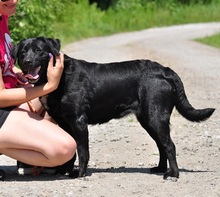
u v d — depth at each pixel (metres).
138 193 7.72
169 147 8.39
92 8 51.22
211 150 10.30
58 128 8.30
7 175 8.79
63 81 8.32
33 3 21.28
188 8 64.50
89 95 8.41
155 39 41.34
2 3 8.46
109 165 9.33
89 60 25.81
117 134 11.61
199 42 38.31
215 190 7.87
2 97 8.21
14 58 8.34
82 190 7.85
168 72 8.57
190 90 17.20
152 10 62.28
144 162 9.53
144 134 11.58
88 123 8.62
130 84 8.51
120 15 57.50
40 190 7.86
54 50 8.16
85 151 8.42
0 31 8.51
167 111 8.44
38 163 8.36
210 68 23.19
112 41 39.97
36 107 8.62
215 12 64.44
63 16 35.41
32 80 8.16
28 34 20.00
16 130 8.20
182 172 8.79
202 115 8.56
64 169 8.75
